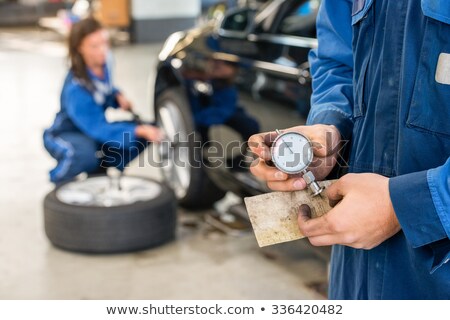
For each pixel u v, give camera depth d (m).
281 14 3.12
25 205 3.87
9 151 4.98
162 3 11.38
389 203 0.95
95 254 3.18
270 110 2.95
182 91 3.60
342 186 1.00
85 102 3.49
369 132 1.12
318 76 1.30
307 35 2.93
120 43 11.32
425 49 1.00
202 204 3.73
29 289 2.86
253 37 3.21
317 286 2.89
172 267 3.08
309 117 1.27
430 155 1.02
